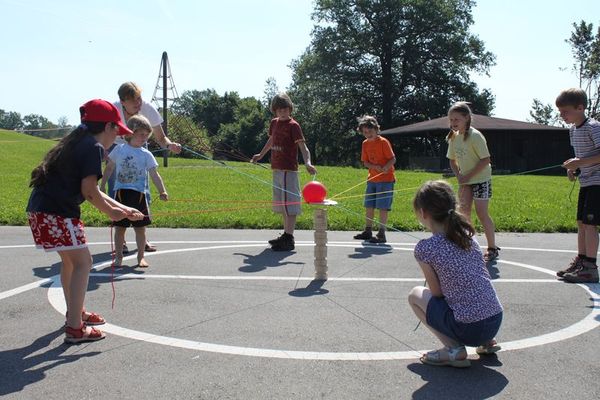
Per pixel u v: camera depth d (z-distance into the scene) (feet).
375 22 188.34
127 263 22.52
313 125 200.34
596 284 19.94
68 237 13.38
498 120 134.10
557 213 38.93
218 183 56.80
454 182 56.18
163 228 32.04
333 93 193.88
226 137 246.27
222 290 18.45
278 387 11.27
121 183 21.31
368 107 194.39
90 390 11.08
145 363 12.40
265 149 26.48
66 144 13.48
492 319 12.17
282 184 25.71
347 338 14.10
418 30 188.34
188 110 325.62
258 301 17.22
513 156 123.75
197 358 12.69
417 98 189.98
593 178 19.94
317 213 20.01
